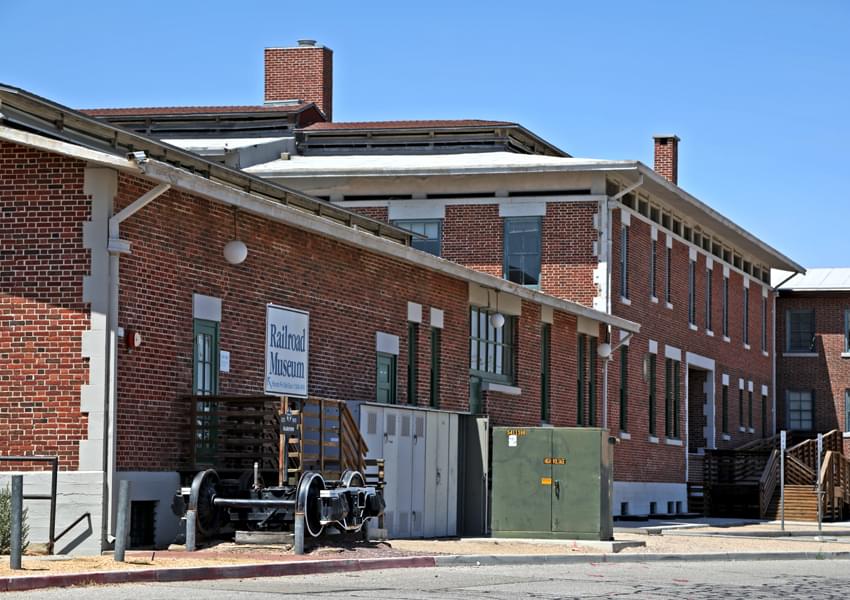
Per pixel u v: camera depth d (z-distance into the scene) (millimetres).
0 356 19719
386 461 26156
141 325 20297
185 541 20000
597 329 39156
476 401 32188
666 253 45844
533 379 34875
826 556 27047
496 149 44906
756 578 20781
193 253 21609
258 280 23438
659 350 44812
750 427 57062
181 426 21156
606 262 39625
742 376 55625
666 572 21594
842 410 61719
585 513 27000
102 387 19438
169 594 14766
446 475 28578
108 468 19422
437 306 30156
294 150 45562
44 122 24203
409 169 40312
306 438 22172
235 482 20844
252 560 18562
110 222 19609
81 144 24562
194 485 19703
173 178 20094
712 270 51625
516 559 22391
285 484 21125
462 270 30094
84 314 19562
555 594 16688
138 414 20188
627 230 41875
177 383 21125
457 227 40875
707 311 51031
